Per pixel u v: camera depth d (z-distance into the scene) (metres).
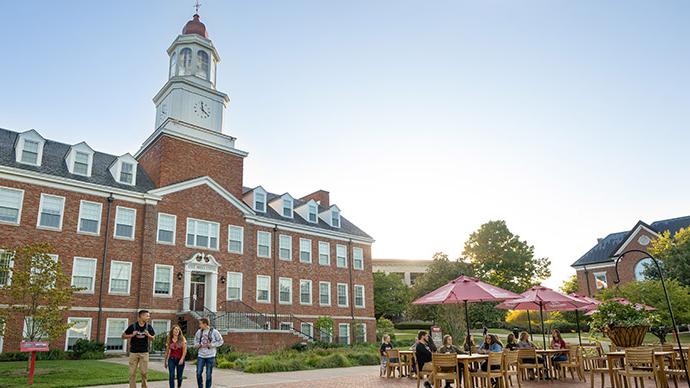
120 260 27.52
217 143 34.03
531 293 18.12
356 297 41.00
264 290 34.44
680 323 24.30
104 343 25.80
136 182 30.25
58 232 25.72
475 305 45.94
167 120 32.31
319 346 30.72
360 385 14.87
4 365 19.31
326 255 39.62
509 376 15.11
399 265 86.25
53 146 29.20
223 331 26.67
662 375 12.44
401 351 17.39
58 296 17.97
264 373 18.48
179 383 12.16
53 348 24.22
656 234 45.75
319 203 42.16
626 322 15.64
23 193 25.09
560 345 17.70
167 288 29.03
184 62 35.97
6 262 20.39
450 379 13.40
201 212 31.83
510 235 56.41
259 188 37.22
